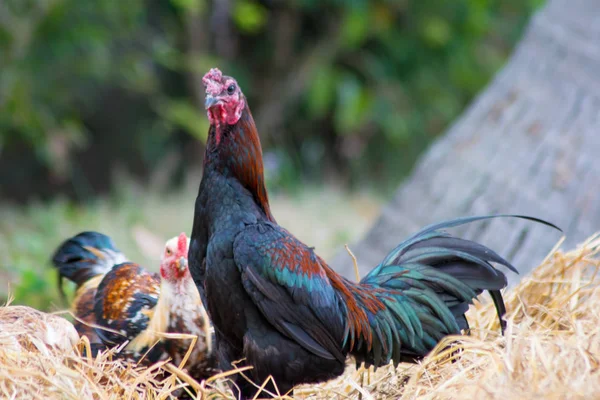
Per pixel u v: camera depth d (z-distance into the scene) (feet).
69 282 53.31
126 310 44.37
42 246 70.95
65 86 108.88
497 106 63.77
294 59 126.00
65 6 97.91
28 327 36.42
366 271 55.72
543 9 70.08
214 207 36.06
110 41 108.99
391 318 38.68
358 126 122.72
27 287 56.85
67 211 86.53
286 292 35.35
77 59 104.99
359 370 40.55
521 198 54.85
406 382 38.14
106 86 118.93
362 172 124.57
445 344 36.32
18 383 31.83
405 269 40.24
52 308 52.60
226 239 35.42
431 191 58.49
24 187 119.96
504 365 31.17
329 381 40.57
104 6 101.14
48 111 106.22
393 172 125.80
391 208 59.31
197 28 118.01
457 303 39.78
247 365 36.91
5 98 96.07
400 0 119.65
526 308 41.16
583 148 57.06
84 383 33.04
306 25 125.80
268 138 124.98
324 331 36.24
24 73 99.25
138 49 115.14
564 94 62.03
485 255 40.27
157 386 37.63
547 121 60.39
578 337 32.35
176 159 120.78
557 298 40.40
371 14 119.55
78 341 37.81
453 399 30.58
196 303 42.01
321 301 35.96
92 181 122.01
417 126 126.21
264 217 37.14
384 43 124.47
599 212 52.34
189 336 37.91
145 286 46.03
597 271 42.45
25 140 108.58
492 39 132.67
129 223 81.00
